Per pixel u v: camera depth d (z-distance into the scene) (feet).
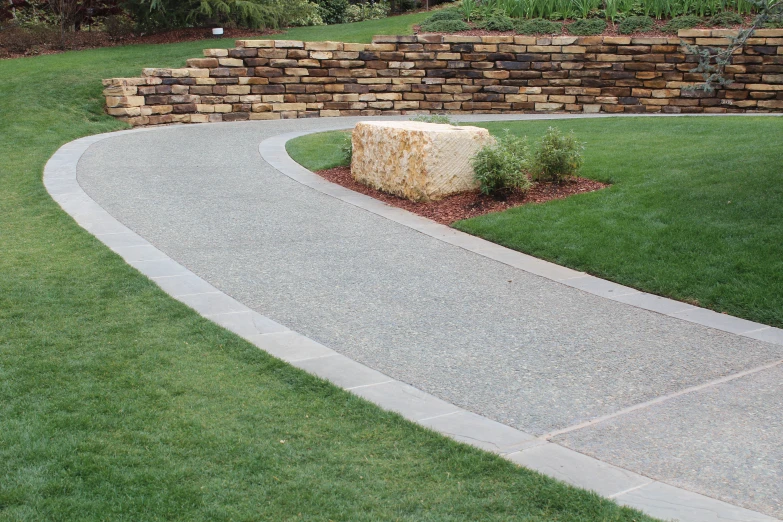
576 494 10.80
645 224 25.50
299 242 25.35
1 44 63.82
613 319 19.13
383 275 22.27
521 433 13.01
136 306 18.42
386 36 56.75
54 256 22.16
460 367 16.02
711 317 19.26
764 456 12.31
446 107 58.23
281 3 68.90
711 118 48.08
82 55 60.39
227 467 11.43
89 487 10.73
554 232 25.77
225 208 29.40
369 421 13.10
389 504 10.59
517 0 63.52
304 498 10.65
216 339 16.60
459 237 26.48
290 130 48.91
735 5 61.67
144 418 12.89
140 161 37.78
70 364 14.97
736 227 24.20
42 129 43.78
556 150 31.32
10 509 10.11
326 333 17.75
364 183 34.14
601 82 57.52
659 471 11.78
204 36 67.56
